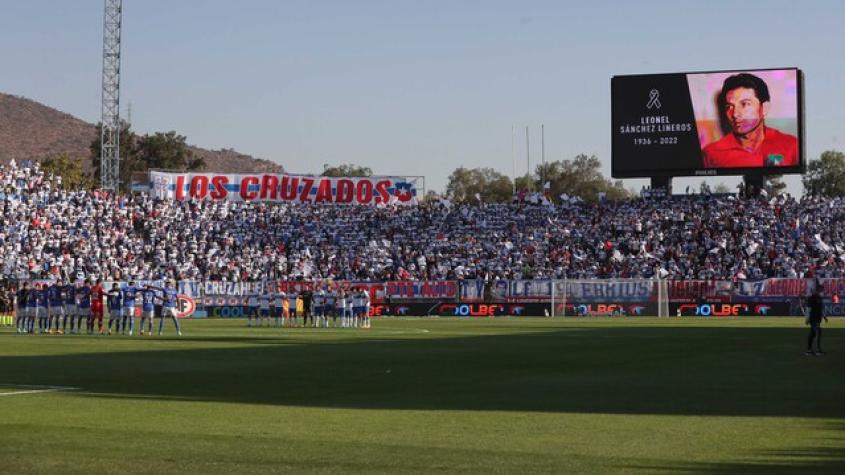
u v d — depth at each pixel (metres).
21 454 15.88
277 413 21.30
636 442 17.42
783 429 19.05
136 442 17.16
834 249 92.06
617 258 94.12
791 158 92.62
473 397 24.56
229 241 100.62
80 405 22.38
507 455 16.06
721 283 85.12
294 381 28.36
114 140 129.00
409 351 40.62
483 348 42.56
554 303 87.31
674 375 30.50
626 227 98.94
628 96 95.94
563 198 108.19
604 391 25.98
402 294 89.50
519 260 96.56
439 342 46.94
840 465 15.30
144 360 35.56
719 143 94.06
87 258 92.81
